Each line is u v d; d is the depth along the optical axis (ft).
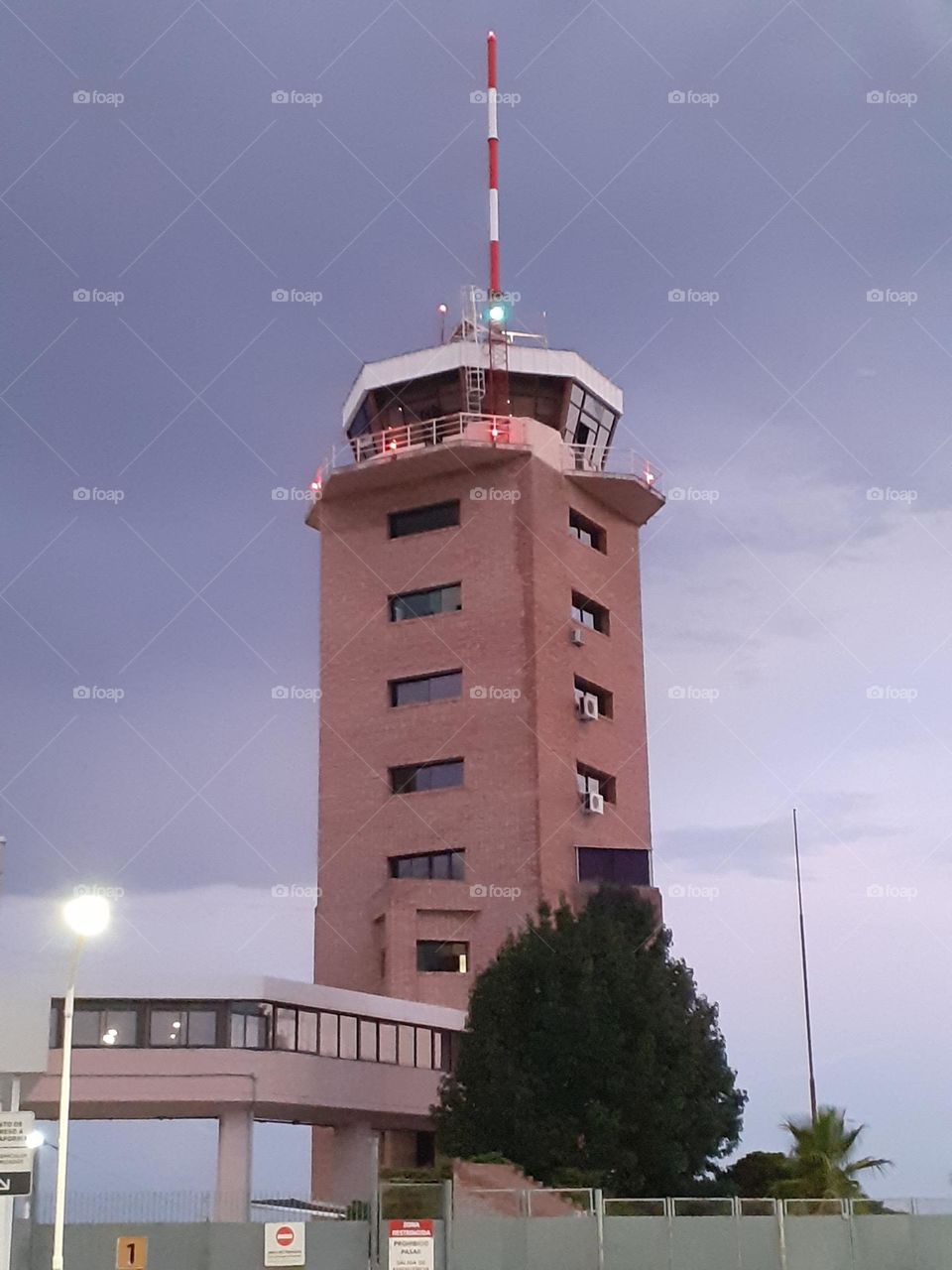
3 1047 118.01
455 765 233.96
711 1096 176.65
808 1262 133.18
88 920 100.99
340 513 252.01
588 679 241.14
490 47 265.54
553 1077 171.73
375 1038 195.00
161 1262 116.26
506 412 248.52
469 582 239.50
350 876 234.58
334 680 244.42
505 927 222.48
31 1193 107.55
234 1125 178.19
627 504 254.68
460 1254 121.80
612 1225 127.24
